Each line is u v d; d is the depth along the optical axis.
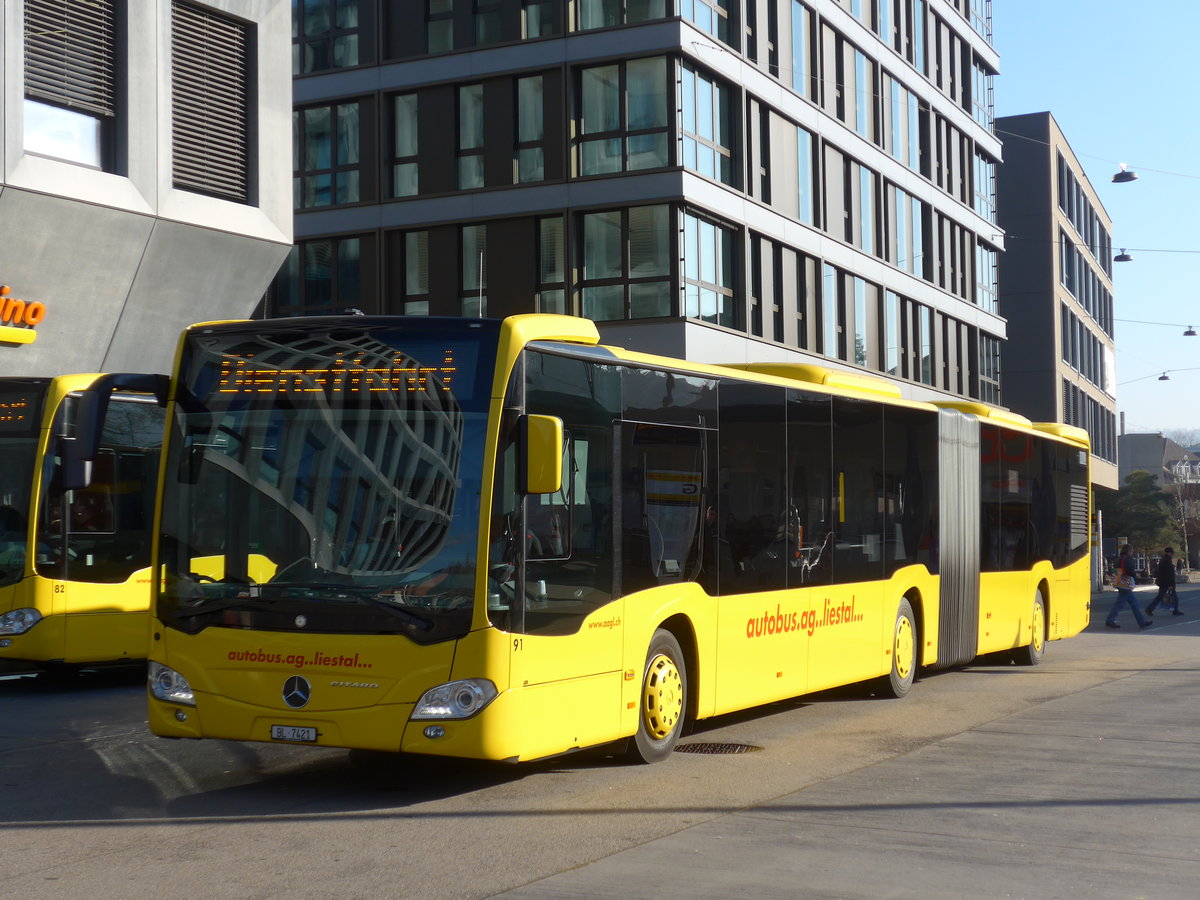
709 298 30.75
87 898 6.42
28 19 18.58
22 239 18.69
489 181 31.33
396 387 8.81
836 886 6.64
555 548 9.00
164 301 21.41
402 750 8.41
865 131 38.88
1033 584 18.94
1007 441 18.22
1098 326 74.50
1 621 14.81
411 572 8.52
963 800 8.81
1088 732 11.93
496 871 6.93
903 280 40.97
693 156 30.27
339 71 32.88
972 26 48.62
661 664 10.30
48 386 15.05
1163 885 6.73
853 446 13.67
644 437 10.12
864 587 13.77
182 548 9.02
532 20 31.14
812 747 11.09
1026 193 61.09
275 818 8.26
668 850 7.40
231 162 21.88
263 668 8.69
